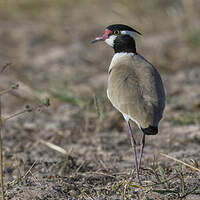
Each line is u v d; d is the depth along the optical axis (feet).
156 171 30.48
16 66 61.36
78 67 61.05
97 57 64.69
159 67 59.77
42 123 44.98
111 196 27.50
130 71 30.48
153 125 27.22
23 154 36.96
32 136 41.75
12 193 27.89
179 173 28.17
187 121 43.55
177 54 64.28
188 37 67.77
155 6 81.56
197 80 55.26
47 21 79.82
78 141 40.37
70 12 83.35
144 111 27.73
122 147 38.78
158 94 28.89
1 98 52.24
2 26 78.54
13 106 50.01
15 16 82.74
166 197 26.53
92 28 75.20
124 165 33.73
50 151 37.99
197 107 46.88
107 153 36.68
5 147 38.73
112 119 43.86
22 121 45.60
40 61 63.57
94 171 32.65
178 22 74.79
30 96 51.96
